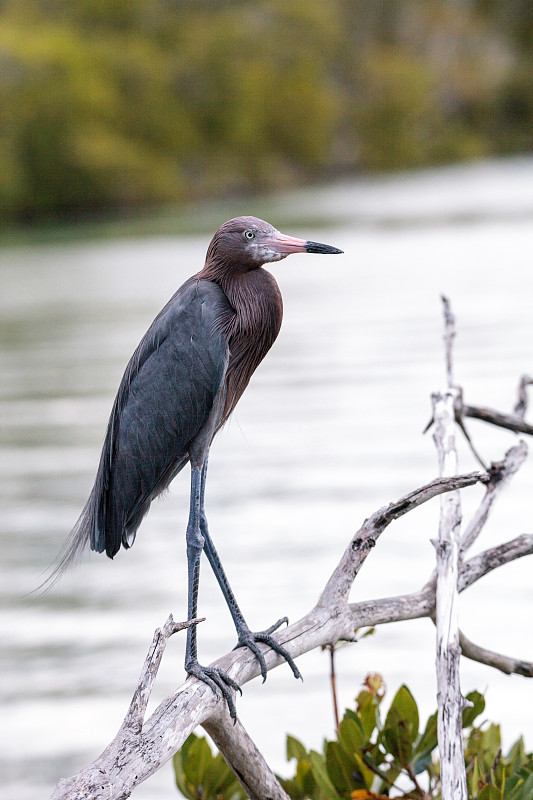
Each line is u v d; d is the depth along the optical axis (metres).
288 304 30.45
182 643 9.99
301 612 10.12
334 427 16.97
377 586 10.59
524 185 74.06
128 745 3.61
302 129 90.50
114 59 81.56
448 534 4.64
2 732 8.45
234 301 5.01
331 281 35.44
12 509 13.94
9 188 73.62
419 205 61.72
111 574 11.70
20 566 11.89
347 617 4.45
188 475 15.45
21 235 64.50
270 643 4.33
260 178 85.38
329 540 11.99
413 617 4.64
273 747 8.07
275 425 17.36
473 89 107.44
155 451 5.03
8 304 34.50
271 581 10.94
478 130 108.06
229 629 10.16
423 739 4.78
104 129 78.56
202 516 4.83
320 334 25.30
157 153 81.88
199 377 4.95
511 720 8.27
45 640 10.02
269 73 89.38
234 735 4.15
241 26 91.75
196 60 86.19
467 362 20.81
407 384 19.55
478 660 4.73
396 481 14.09
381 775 4.75
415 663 9.37
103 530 5.11
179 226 61.34
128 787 3.52
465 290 30.84
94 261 46.41
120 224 66.69
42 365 23.89
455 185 78.50
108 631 10.18
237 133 86.31
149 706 8.80
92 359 24.31
